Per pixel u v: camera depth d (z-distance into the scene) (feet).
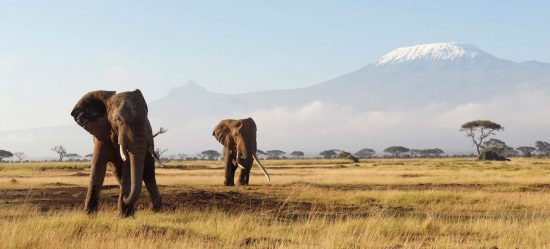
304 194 88.74
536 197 87.71
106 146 58.80
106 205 70.44
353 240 44.09
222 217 58.65
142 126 56.70
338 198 84.33
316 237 46.32
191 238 44.52
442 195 86.84
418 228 52.60
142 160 56.24
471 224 54.44
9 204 75.41
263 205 76.18
